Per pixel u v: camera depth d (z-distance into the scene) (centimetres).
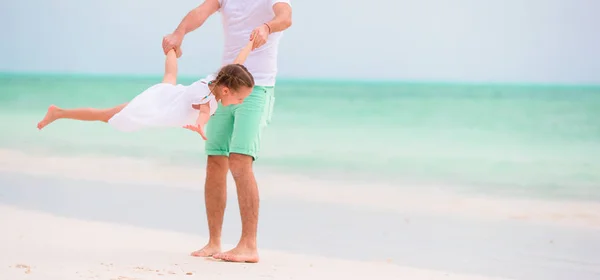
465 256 692
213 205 614
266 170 1268
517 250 722
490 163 1409
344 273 584
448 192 1081
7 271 499
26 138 1658
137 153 1434
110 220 809
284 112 2461
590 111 2597
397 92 3766
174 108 536
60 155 1397
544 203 1001
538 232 812
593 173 1284
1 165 1255
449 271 628
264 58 583
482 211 935
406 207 953
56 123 1984
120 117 522
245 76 534
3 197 943
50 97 3481
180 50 586
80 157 1373
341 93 3678
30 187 1030
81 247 636
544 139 1831
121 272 511
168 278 499
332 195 1032
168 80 556
